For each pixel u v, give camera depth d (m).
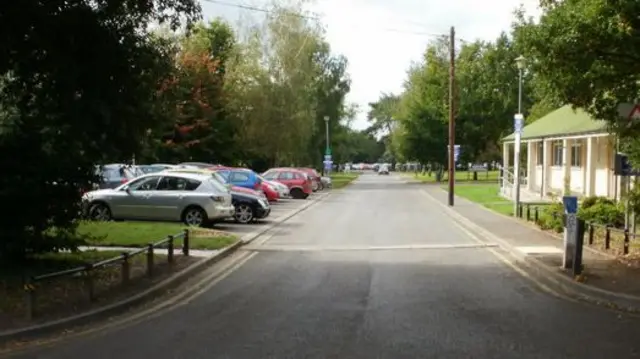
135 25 11.00
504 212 28.39
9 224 11.42
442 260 15.37
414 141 69.56
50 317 8.80
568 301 10.61
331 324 8.88
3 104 10.86
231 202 22.59
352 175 112.56
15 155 11.15
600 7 11.95
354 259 15.51
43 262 12.45
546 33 12.70
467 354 7.40
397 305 10.19
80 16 10.15
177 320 9.17
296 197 41.03
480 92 69.88
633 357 7.34
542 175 37.56
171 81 12.27
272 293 11.23
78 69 10.34
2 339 7.95
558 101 14.41
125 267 11.04
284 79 52.78
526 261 14.90
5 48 10.05
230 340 8.02
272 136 52.16
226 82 51.09
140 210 21.30
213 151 48.56
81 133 10.80
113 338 8.16
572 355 7.40
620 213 19.05
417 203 36.84
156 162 43.84
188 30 11.46
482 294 11.17
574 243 12.49
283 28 52.94
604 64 12.62
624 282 11.60
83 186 11.99
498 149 73.31
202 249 16.22
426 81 71.25
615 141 18.59
